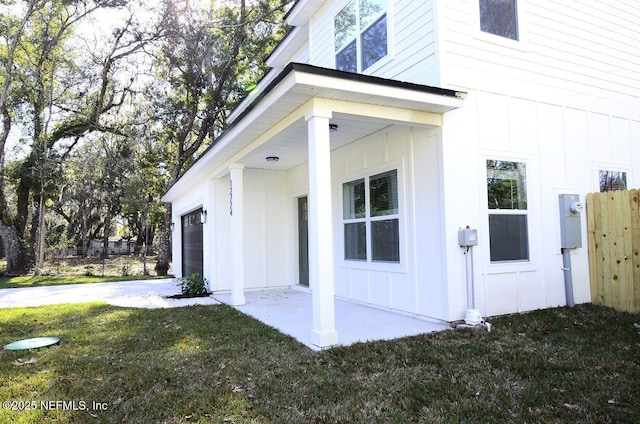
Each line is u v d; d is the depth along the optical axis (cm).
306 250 949
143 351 468
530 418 287
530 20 663
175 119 1966
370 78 466
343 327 548
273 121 565
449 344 460
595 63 729
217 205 967
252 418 299
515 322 552
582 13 722
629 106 766
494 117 612
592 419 284
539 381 350
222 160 820
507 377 362
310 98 480
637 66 785
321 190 472
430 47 586
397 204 646
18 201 1827
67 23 1786
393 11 662
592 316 588
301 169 934
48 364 426
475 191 584
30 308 768
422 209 593
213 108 1877
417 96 504
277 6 1831
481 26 613
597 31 737
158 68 1959
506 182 618
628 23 779
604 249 659
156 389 353
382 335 505
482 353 428
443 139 562
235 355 442
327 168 477
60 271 1820
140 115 2044
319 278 470
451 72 576
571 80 698
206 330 561
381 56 693
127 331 566
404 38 638
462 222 567
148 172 2036
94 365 418
